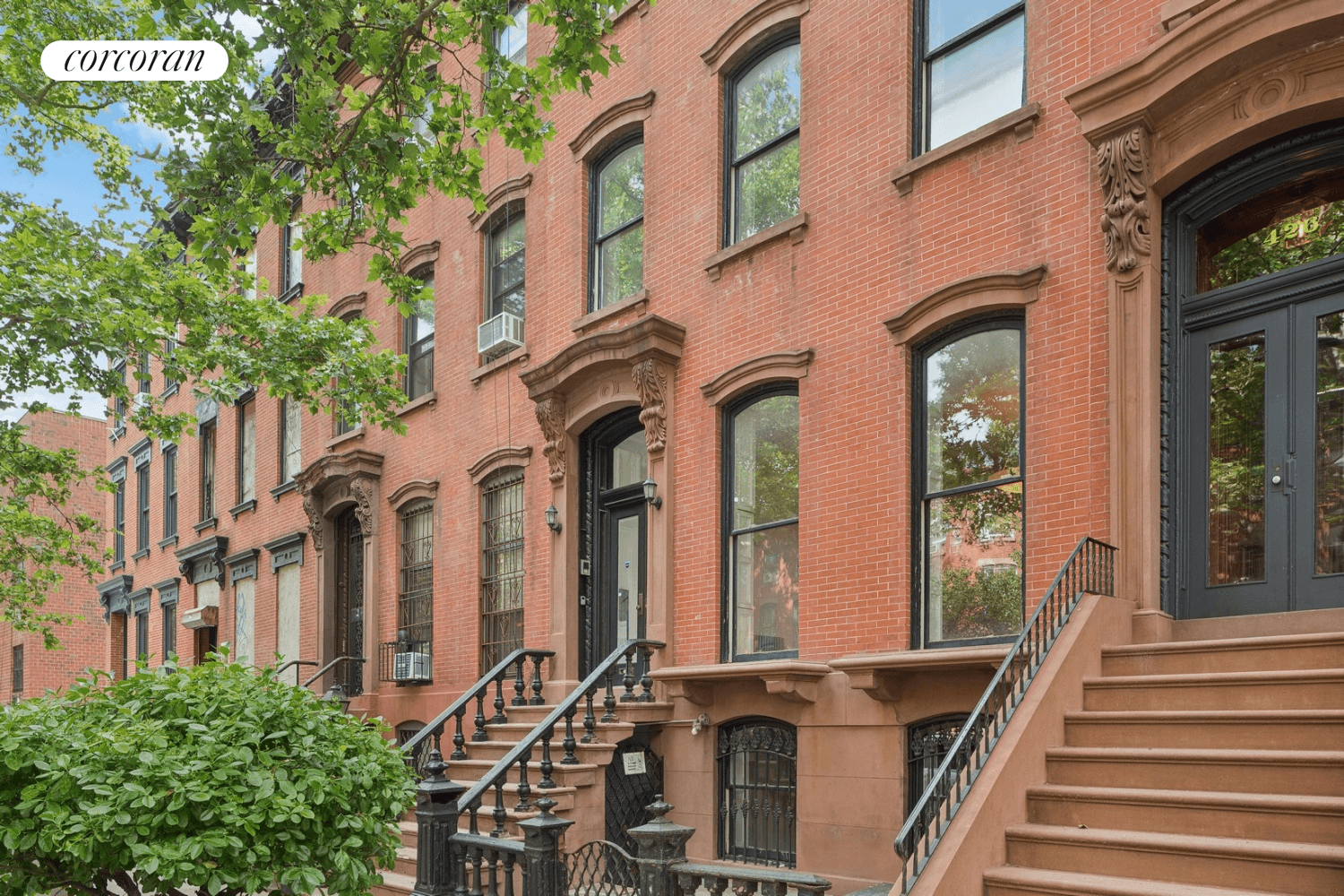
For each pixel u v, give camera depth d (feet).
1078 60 26.09
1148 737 19.62
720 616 33.32
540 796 28.40
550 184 42.42
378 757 18.61
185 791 15.49
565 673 38.09
